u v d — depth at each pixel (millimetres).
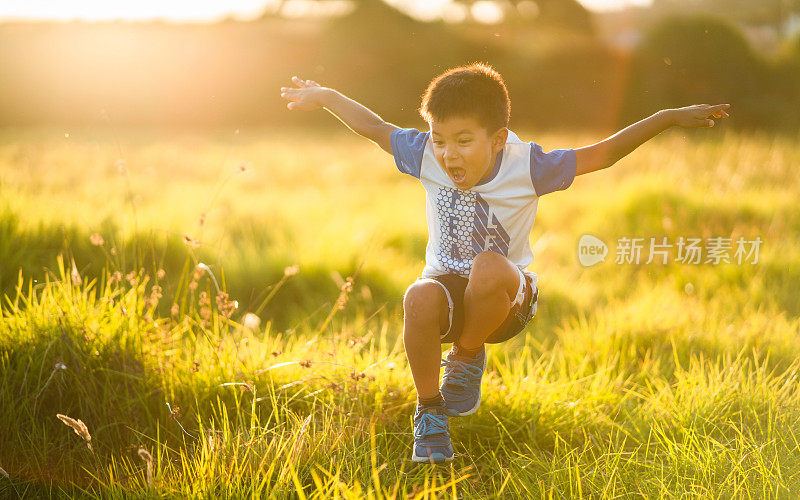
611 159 3320
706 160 15828
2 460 3869
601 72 29438
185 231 8375
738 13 48531
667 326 5754
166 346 4559
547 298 7246
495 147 3232
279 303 7305
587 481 3551
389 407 4176
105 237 7430
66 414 4090
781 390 4363
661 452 3865
